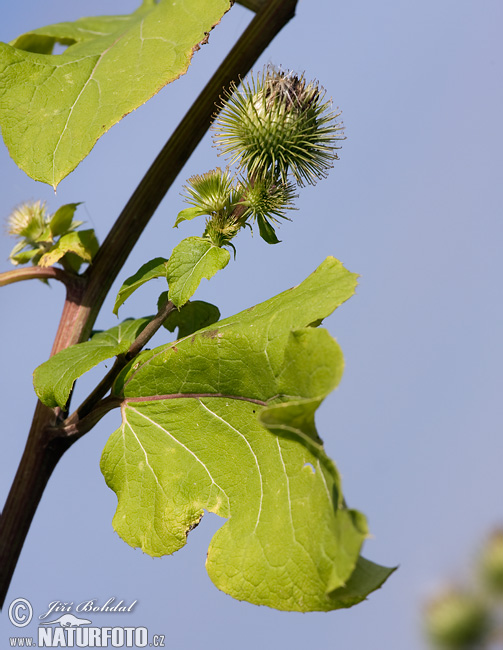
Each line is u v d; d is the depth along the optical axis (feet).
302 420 1.56
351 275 1.67
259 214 1.77
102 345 1.81
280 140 1.78
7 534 1.82
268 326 1.67
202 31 1.76
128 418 1.76
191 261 1.73
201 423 1.73
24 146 1.73
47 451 1.83
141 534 1.73
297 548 1.64
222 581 1.67
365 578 1.60
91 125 1.73
